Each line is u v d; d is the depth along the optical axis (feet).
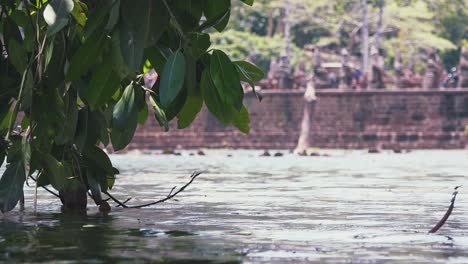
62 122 21.72
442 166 72.28
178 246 17.06
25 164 21.74
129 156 111.34
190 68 20.56
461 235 19.12
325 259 15.37
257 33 248.32
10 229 20.02
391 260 15.24
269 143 197.06
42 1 23.16
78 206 25.32
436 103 194.18
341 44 249.75
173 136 197.88
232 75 20.25
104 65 20.66
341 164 77.10
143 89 21.57
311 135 196.44
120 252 16.16
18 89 22.94
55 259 15.28
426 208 27.14
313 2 237.04
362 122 195.42
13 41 21.94
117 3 19.70
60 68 21.52
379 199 31.45
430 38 229.04
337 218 23.32
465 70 197.47
